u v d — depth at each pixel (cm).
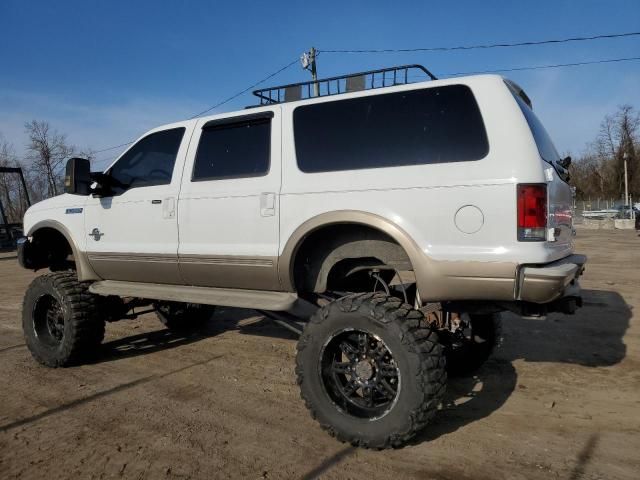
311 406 338
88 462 319
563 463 307
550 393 416
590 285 903
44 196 3581
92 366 516
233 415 386
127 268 473
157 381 466
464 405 396
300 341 340
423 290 323
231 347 574
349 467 306
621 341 554
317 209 360
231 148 419
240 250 396
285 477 297
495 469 301
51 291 505
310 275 387
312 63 2370
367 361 326
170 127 464
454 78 339
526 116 336
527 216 300
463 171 315
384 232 335
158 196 447
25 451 335
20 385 462
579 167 6275
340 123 370
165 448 335
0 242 1888
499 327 446
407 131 342
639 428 351
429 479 292
